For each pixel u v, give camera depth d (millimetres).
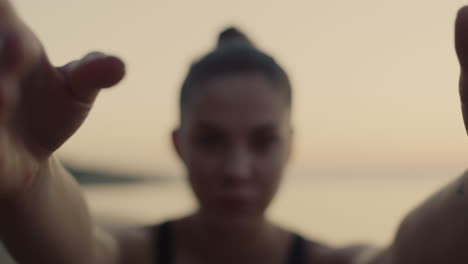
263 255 1539
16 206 869
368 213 14203
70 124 734
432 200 906
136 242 1539
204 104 1368
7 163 701
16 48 555
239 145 1351
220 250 1510
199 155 1370
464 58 636
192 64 1463
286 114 1452
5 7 615
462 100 669
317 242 1607
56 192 955
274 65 1434
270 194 1386
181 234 1565
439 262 849
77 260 1030
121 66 696
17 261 948
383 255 1154
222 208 1360
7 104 553
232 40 1575
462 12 624
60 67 723
